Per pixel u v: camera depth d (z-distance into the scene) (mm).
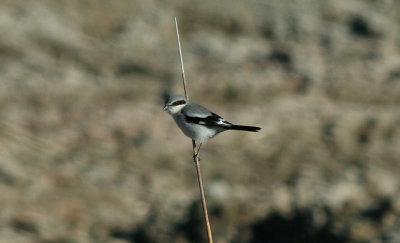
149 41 26234
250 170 16953
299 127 19312
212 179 16594
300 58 25188
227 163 17234
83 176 16016
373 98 21750
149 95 21281
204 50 25938
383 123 19594
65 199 14914
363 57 25641
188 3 30375
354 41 27750
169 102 8625
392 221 13867
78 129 18250
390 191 15383
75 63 23312
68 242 13453
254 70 23984
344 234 13555
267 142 18422
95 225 14297
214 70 23781
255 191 15750
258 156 17734
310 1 31891
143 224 14523
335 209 14594
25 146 16812
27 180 15336
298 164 17281
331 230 13781
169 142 17906
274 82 22688
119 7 28734
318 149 18172
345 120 19734
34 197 14820
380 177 16109
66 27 25906
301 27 28750
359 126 19531
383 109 20938
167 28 27734
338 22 29859
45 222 13961
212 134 8641
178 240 14023
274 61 25266
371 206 14695
